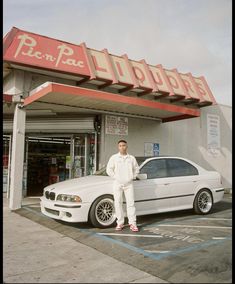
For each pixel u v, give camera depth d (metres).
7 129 11.19
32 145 13.24
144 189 6.69
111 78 10.16
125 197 6.27
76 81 10.48
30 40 9.09
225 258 4.27
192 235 5.60
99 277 3.69
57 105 9.38
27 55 8.79
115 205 6.05
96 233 5.80
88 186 6.25
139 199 6.59
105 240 5.30
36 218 7.34
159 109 9.87
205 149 13.96
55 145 13.06
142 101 9.16
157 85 11.41
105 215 6.28
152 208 6.78
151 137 12.24
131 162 6.13
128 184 6.04
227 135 15.02
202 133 13.93
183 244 5.01
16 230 6.16
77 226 6.40
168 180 7.11
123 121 11.52
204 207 7.75
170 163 7.46
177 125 13.10
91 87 10.70
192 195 7.48
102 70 10.15
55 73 9.57
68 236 5.68
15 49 8.66
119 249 4.78
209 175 7.95
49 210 6.53
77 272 3.86
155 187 6.86
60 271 3.90
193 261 4.16
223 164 14.61
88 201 6.06
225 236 5.52
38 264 4.16
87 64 9.91
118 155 6.17
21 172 8.74
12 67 8.96
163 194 6.96
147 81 11.20
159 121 12.45
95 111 10.39
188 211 8.20
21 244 5.15
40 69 9.14
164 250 4.68
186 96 12.12
